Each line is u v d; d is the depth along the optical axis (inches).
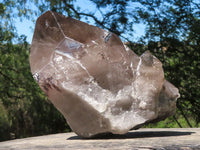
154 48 255.9
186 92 253.6
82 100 78.7
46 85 82.0
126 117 77.4
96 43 85.4
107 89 79.8
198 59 248.1
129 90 80.4
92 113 78.2
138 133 96.7
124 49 86.0
